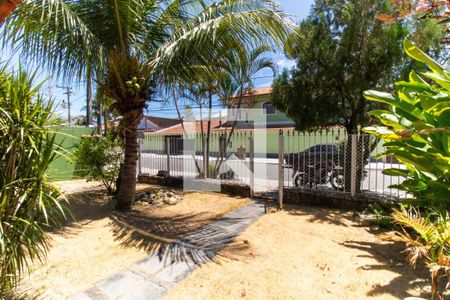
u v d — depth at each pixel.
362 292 2.73
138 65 5.51
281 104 7.51
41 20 3.88
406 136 3.28
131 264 3.44
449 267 2.07
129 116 5.75
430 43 5.65
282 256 3.56
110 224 5.02
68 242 4.18
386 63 6.09
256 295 2.73
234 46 5.20
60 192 2.76
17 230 2.43
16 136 2.40
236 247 3.86
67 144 9.78
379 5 6.04
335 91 6.95
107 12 5.22
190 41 4.71
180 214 5.57
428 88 3.38
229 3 4.94
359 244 3.89
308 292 2.76
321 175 6.64
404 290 2.74
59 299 2.73
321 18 6.77
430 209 3.60
